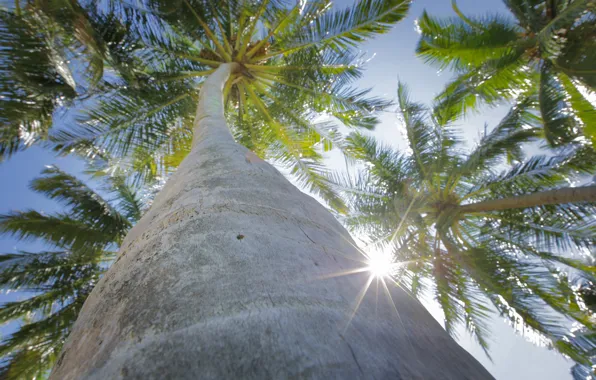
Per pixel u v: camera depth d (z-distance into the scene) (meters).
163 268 1.14
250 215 1.48
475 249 9.36
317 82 9.12
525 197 8.45
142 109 7.92
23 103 5.59
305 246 1.33
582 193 7.43
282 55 9.54
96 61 6.25
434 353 1.02
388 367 0.82
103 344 0.93
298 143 10.06
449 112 10.19
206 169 2.12
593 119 9.12
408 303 1.33
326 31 8.29
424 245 10.49
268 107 9.95
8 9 5.57
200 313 0.91
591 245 8.82
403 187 10.29
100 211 9.19
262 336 0.83
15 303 8.32
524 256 10.16
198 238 1.28
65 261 8.95
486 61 9.59
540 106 9.32
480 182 10.32
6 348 7.63
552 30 8.37
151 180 8.84
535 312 8.51
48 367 8.20
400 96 10.62
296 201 1.80
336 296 1.08
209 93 4.96
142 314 0.95
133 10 7.41
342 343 0.85
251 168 2.12
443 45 9.81
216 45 8.73
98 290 1.35
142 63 7.99
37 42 5.38
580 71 9.10
